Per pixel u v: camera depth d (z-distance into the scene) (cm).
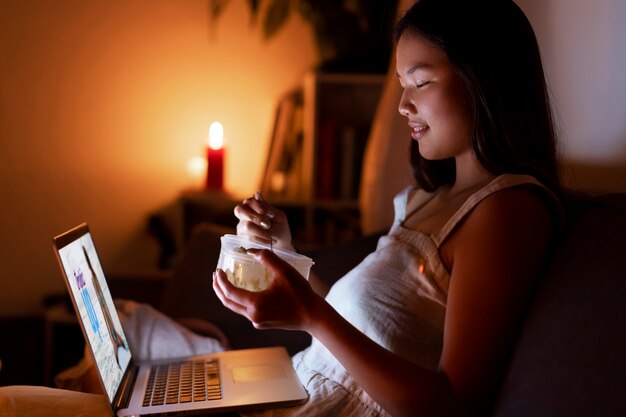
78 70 235
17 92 229
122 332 118
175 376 112
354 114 265
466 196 104
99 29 236
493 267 86
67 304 206
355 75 241
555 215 95
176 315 159
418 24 100
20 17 226
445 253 98
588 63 138
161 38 245
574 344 77
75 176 240
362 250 155
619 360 70
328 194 244
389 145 204
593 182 137
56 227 240
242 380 108
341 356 83
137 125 246
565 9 143
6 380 205
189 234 254
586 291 80
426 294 99
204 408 95
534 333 84
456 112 99
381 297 101
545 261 93
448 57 97
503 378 86
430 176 121
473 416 83
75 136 239
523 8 157
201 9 248
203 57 251
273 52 257
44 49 230
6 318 233
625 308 74
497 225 89
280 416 97
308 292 84
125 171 247
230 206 253
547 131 102
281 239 114
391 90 203
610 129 132
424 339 99
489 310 85
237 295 82
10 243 235
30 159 234
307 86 248
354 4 258
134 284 195
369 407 97
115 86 241
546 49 151
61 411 93
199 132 254
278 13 255
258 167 260
